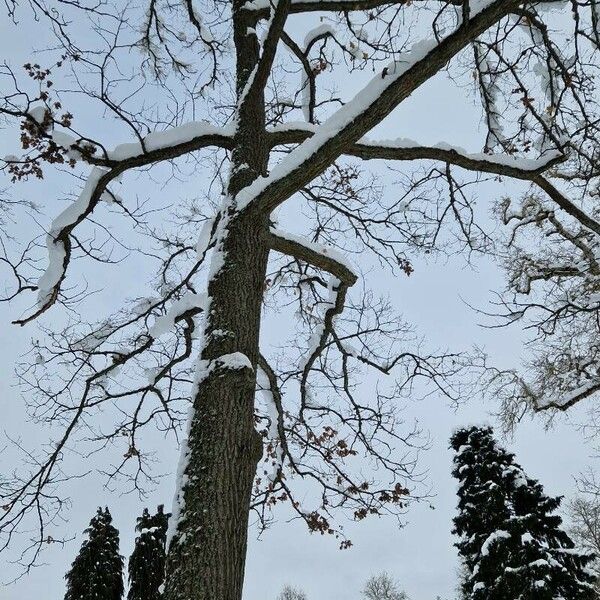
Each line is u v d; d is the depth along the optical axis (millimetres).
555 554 11336
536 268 11672
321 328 7230
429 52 3932
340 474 7277
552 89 6184
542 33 5805
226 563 3133
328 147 4203
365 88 4129
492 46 6051
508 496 11852
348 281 5480
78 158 5180
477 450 12578
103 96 5000
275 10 5406
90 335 6340
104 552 22734
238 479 3465
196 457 3500
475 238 7465
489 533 11570
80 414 5984
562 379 11047
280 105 7840
